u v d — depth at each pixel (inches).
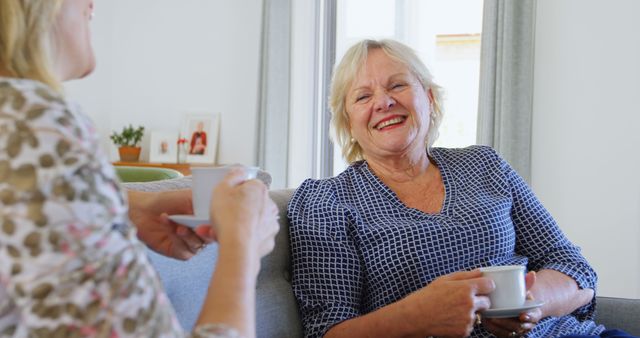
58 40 30.0
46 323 24.8
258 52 194.5
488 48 154.9
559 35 156.3
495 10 154.0
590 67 154.1
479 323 58.5
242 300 30.1
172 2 204.1
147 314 26.4
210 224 37.1
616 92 152.3
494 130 155.3
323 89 189.8
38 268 24.6
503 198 70.5
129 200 41.9
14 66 27.6
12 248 24.5
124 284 25.9
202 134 199.8
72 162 25.2
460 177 71.9
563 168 156.6
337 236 64.8
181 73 203.6
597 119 153.9
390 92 72.4
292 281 65.4
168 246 42.0
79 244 25.0
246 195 33.4
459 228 65.8
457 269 65.4
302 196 68.1
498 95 154.0
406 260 64.1
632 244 151.4
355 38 187.6
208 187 37.6
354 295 63.9
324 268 63.8
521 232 73.1
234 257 31.0
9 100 25.4
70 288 24.9
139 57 207.8
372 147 71.9
